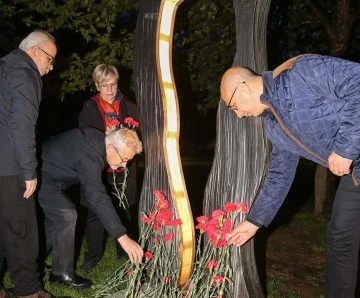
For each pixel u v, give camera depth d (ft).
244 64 10.51
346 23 21.33
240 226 10.29
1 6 20.93
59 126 31.19
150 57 11.37
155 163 11.59
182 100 22.38
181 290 11.08
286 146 9.53
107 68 13.70
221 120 11.03
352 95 8.30
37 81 10.69
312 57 8.69
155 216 11.26
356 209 9.58
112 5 19.27
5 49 22.07
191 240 11.39
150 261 11.64
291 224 22.58
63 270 12.95
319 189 23.29
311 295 14.21
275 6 23.57
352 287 9.90
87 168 11.05
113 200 14.26
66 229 12.68
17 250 11.05
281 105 8.80
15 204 10.82
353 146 8.30
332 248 9.87
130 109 14.21
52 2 20.12
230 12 19.60
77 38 26.14
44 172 12.07
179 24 19.90
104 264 14.88
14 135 10.42
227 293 11.05
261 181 10.72
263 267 16.65
